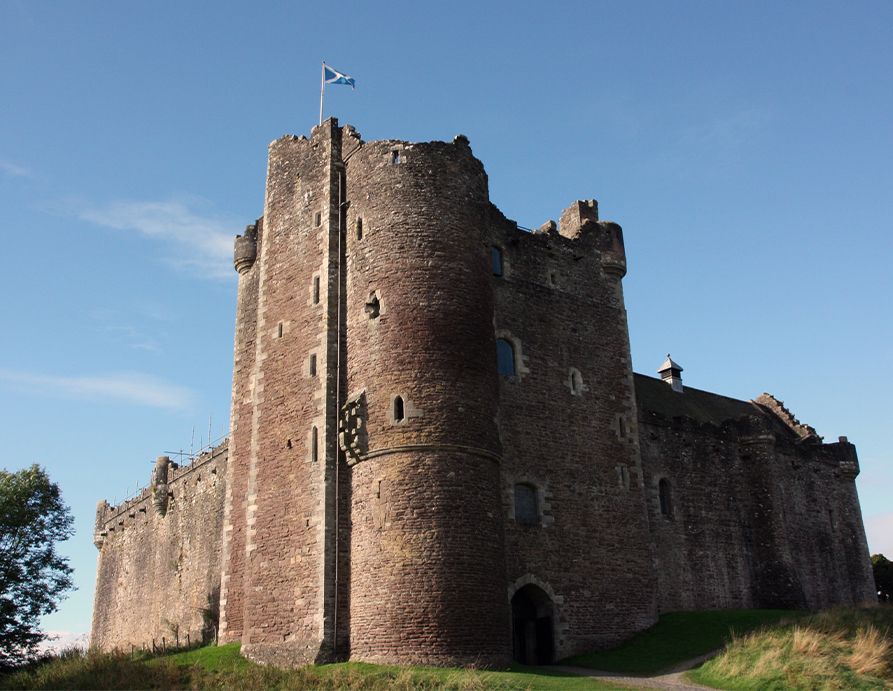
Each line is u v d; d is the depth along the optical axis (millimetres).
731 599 37094
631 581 31281
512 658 25859
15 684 26578
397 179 28719
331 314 28422
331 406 27312
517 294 32344
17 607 39875
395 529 24766
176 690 22922
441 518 24812
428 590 24047
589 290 34844
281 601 26500
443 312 27078
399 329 26828
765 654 23859
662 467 37188
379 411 26172
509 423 30266
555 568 29500
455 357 26672
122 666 26438
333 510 26203
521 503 29688
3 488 41500
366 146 29828
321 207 30266
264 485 28406
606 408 33375
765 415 48031
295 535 26812
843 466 46250
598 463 32188
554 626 28703
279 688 21781
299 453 27672
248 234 35281
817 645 23781
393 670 22453
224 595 30031
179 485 46344
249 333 33656
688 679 23969
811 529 43000
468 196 29141
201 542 42094
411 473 25250
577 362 33219
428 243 27844
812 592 41531
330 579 25453
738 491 39844
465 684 20797
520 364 31344
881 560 56656
